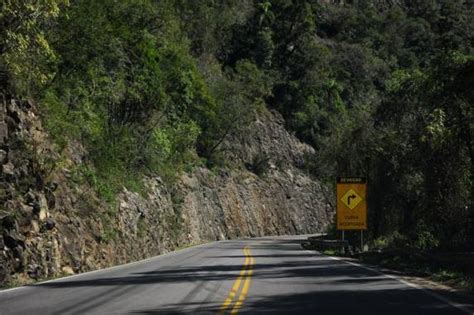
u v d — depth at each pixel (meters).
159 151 55.16
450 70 25.36
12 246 19.44
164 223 45.81
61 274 22.53
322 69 117.56
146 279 18.69
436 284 16.73
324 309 11.72
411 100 34.44
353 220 33.91
